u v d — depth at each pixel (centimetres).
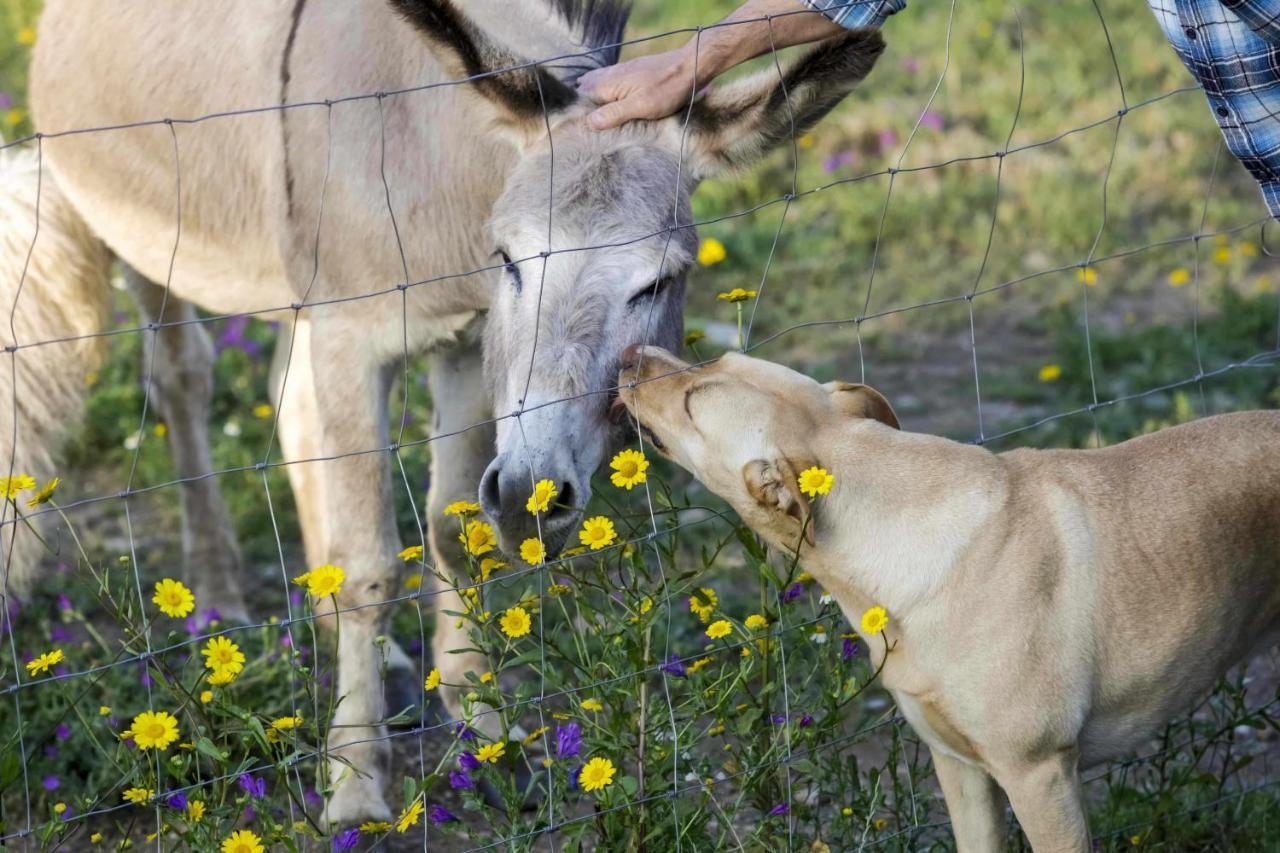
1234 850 453
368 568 523
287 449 647
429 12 445
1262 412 420
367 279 527
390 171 514
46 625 617
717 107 462
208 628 646
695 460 397
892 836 420
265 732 372
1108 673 386
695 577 408
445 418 562
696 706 387
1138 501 395
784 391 397
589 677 388
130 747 395
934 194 1170
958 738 389
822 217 1162
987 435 836
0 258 622
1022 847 440
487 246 515
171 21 609
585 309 423
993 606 377
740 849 386
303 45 543
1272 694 578
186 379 692
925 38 1444
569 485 418
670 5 1570
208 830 360
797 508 376
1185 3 414
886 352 966
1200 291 1025
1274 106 420
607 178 439
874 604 390
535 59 505
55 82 665
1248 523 399
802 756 414
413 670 609
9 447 596
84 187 654
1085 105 1302
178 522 782
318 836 374
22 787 519
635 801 376
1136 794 457
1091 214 1116
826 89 453
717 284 1063
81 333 646
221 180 596
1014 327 1009
